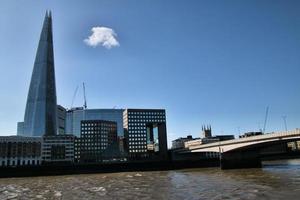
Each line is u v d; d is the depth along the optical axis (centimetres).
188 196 6919
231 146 18238
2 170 19925
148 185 9712
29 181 14338
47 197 7756
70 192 8612
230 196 6625
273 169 14975
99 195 7706
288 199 6012
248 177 10881
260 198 6219
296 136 14150
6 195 8525
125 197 7200
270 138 15412
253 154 18900
